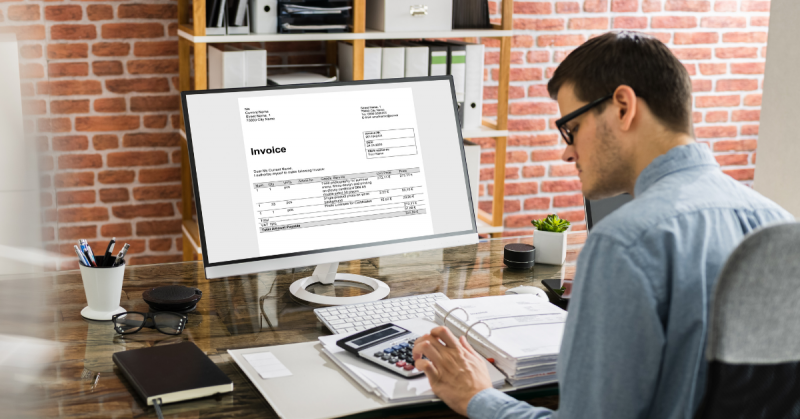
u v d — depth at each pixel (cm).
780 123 297
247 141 138
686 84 88
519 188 356
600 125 90
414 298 145
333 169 145
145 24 292
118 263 133
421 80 155
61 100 289
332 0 262
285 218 141
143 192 307
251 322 134
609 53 88
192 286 153
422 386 104
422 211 154
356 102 148
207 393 103
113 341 123
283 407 98
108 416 97
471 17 289
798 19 285
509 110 347
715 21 361
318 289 153
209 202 134
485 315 125
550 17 340
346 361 113
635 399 76
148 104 300
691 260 77
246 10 256
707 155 88
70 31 284
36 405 98
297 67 309
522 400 107
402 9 270
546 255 175
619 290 76
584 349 80
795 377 70
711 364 70
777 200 301
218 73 263
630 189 94
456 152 158
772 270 66
